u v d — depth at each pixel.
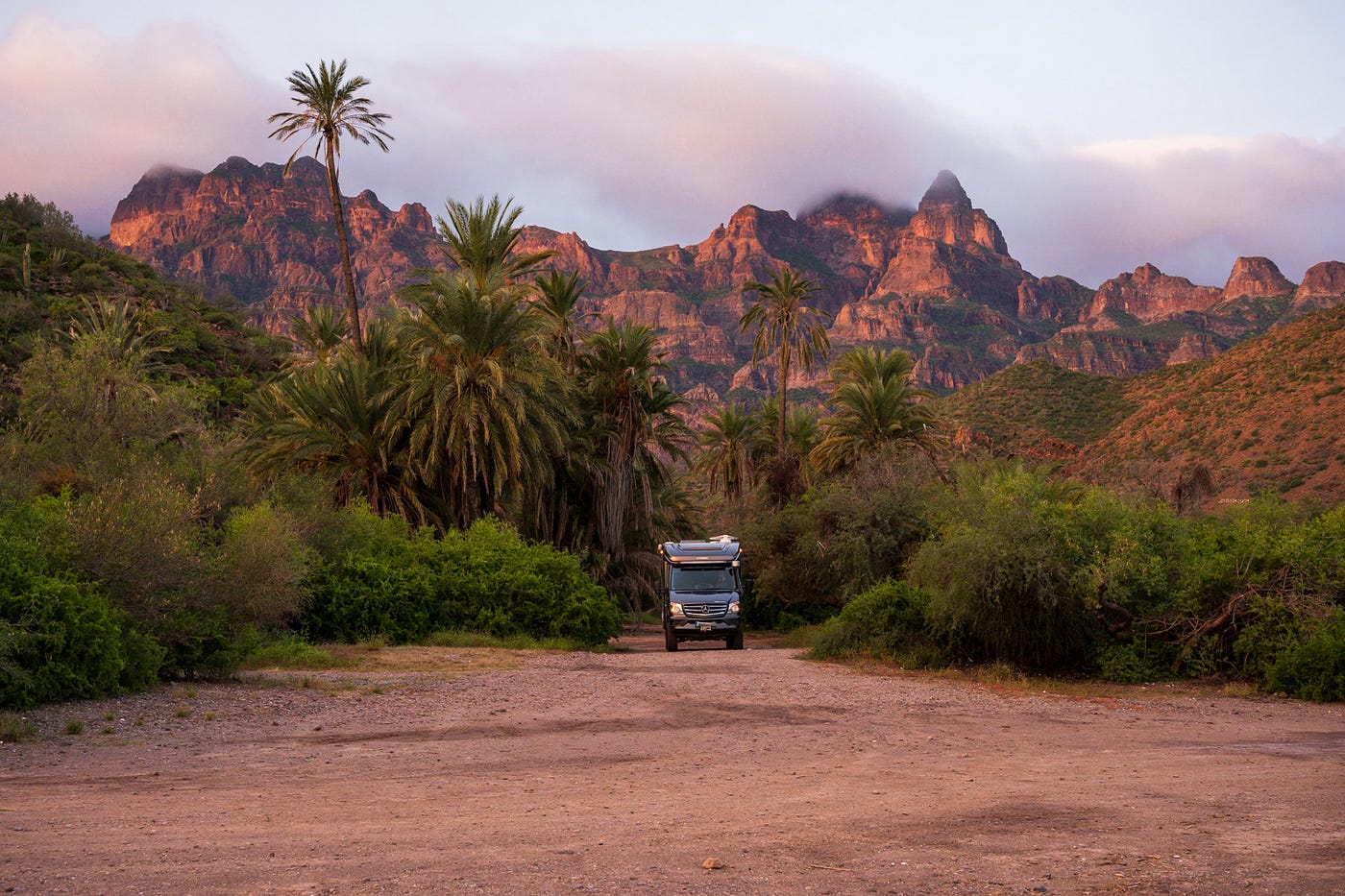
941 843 5.78
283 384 35.94
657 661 22.06
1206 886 4.77
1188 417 85.06
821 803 7.18
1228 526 20.44
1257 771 8.82
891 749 10.23
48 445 23.97
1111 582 17.91
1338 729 12.16
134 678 13.62
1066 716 13.23
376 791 7.63
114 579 14.38
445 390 33.81
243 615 17.50
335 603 24.23
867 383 51.12
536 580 28.28
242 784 7.92
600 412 46.00
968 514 21.64
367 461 35.12
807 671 19.11
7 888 4.68
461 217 40.84
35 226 78.31
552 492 43.56
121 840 5.79
